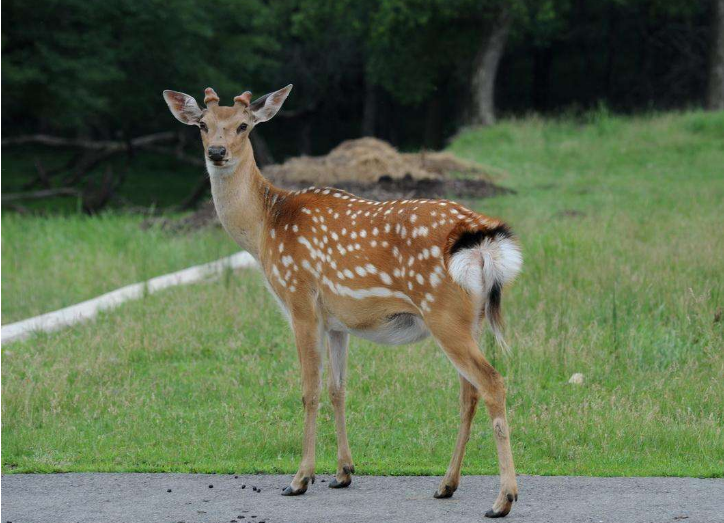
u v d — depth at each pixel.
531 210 24.78
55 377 13.77
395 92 49.44
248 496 9.52
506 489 8.46
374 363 13.76
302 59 56.28
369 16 44.84
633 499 8.98
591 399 12.15
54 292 20.31
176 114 10.89
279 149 66.31
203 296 17.84
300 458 11.02
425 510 8.88
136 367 14.52
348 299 9.47
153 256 22.52
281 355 14.70
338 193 10.02
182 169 58.53
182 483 10.03
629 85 62.91
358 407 12.52
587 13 59.81
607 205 25.08
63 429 11.95
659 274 16.50
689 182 28.89
